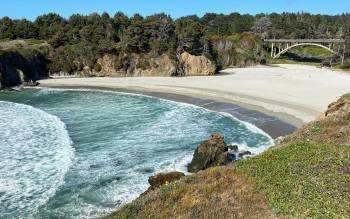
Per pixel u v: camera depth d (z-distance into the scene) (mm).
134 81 95375
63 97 75938
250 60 144000
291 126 48938
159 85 87750
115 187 29766
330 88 77062
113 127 48656
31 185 30062
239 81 90625
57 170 32969
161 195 19391
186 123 51750
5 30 127062
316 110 56344
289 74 108438
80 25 123500
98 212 25969
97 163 34844
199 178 20297
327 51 173625
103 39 113812
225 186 18797
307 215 15422
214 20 197500
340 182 17516
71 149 38719
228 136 45375
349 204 15828
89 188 29609
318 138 27547
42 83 95625
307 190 17125
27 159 35656
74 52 109500
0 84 86562
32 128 47406
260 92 73250
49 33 125875
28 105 66375
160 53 109438
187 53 109500
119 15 125312
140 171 33031
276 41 162500
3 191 29000
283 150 21719
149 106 65250
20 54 98375
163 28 112062
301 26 189875
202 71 107625
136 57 110125
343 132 26766
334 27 196875
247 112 58062
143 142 41719
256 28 183750
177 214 17547
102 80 98500
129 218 18547
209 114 58125
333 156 20078
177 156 36969
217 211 17016
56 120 52344
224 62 139375
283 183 17906
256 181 18547
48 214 25812
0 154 36969
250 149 39969
